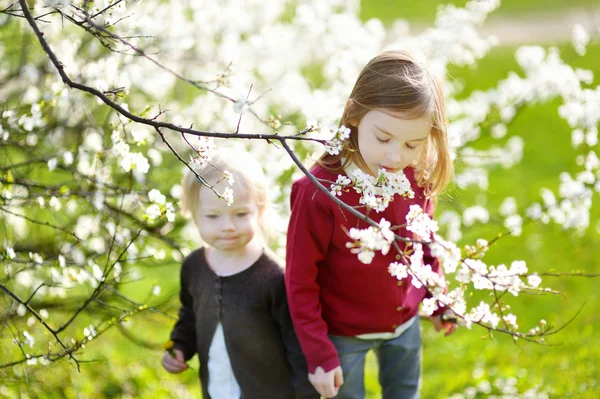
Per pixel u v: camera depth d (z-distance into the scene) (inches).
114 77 161.3
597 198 347.6
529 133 450.3
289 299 121.7
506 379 182.1
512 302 255.9
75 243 165.3
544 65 193.9
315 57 232.7
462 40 197.5
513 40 641.0
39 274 178.2
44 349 172.6
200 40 197.3
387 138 109.4
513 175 384.8
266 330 125.9
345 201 118.1
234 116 189.2
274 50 204.1
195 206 124.2
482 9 199.0
